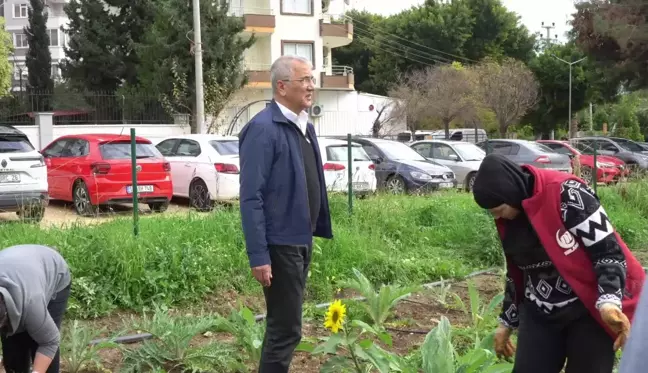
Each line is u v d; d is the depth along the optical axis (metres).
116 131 25.20
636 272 3.36
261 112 4.48
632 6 36.06
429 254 9.97
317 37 41.34
